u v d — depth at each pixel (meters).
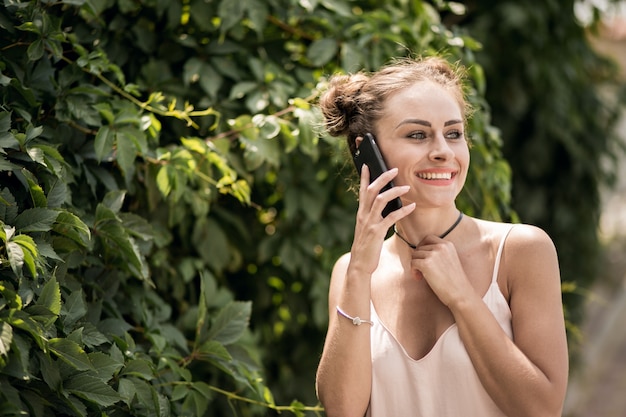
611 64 5.12
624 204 9.55
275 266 3.08
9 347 1.53
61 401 1.76
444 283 1.83
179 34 2.76
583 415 5.93
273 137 2.55
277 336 3.19
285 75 2.77
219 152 2.50
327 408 1.94
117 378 1.94
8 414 1.57
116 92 2.47
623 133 6.73
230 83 2.79
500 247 1.90
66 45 2.37
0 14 2.07
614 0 4.55
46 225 1.79
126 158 2.19
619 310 8.19
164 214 2.59
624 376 6.71
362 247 1.89
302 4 2.71
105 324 2.12
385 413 1.94
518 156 4.66
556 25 4.43
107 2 2.47
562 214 4.75
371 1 3.10
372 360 1.94
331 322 2.10
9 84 2.04
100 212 2.06
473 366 1.83
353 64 2.72
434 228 1.96
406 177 1.90
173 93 2.64
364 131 1.98
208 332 2.25
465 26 4.32
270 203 3.05
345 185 3.06
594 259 4.93
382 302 2.01
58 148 2.21
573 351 4.95
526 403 1.76
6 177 1.99
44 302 1.70
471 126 2.85
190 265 2.67
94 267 2.24
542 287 1.84
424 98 1.90
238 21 2.65
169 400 2.17
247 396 2.70
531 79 4.42
